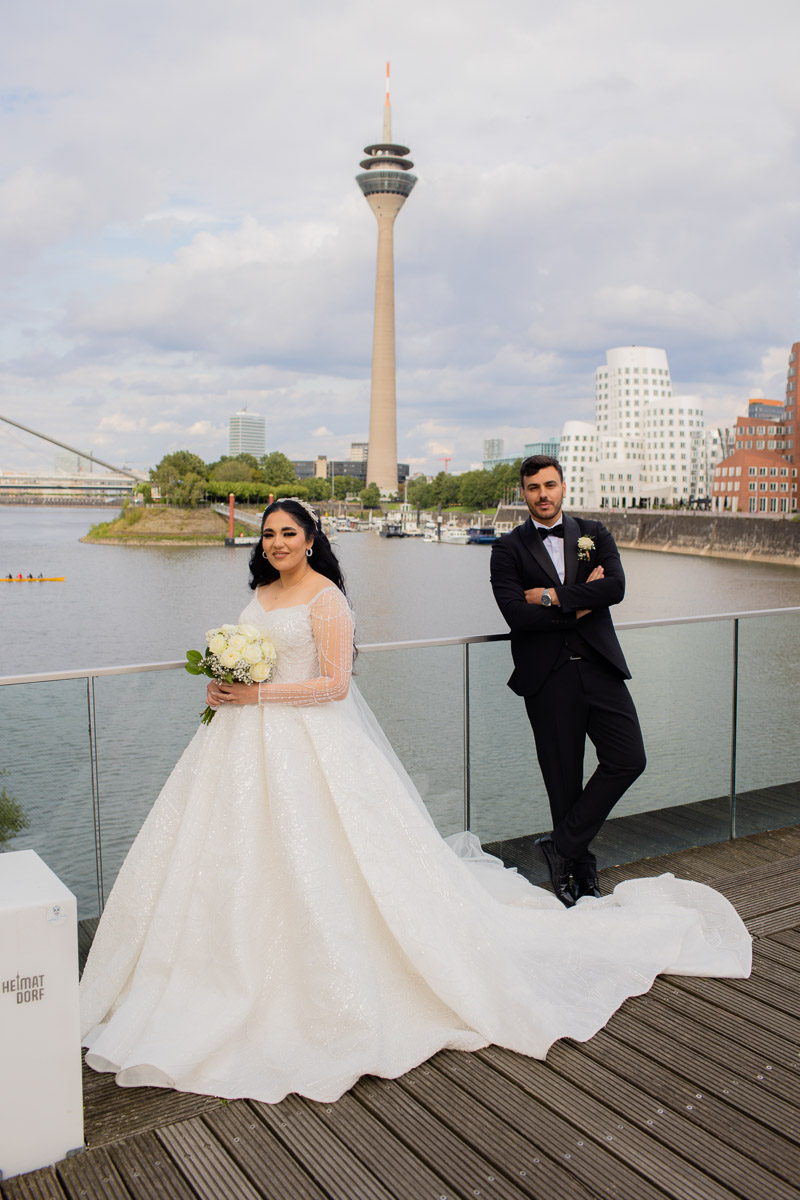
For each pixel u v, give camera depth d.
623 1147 2.19
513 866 3.98
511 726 3.90
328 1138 2.21
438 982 2.62
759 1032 2.71
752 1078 2.47
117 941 2.71
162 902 2.62
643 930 3.22
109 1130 2.24
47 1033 2.08
